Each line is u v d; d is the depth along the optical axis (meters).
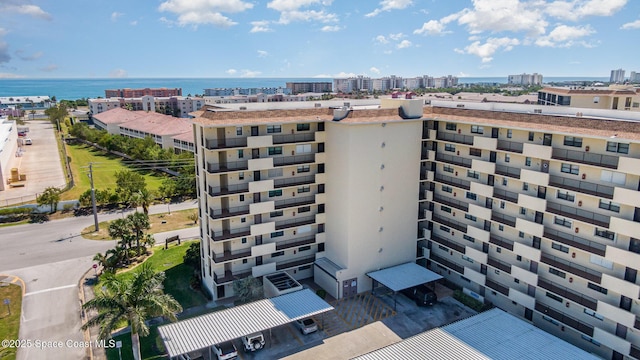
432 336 39.72
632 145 37.22
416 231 58.50
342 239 54.09
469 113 51.53
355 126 50.31
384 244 55.94
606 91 80.06
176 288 56.59
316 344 45.09
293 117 52.16
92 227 78.50
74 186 101.38
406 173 55.56
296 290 51.09
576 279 42.75
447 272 57.91
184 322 43.41
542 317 46.50
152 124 156.88
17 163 125.56
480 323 42.03
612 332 40.53
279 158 53.19
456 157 53.97
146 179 111.19
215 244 52.00
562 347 38.41
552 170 43.47
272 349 44.31
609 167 37.91
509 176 46.59
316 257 57.94
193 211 88.38
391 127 52.97
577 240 42.06
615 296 39.75
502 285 49.91
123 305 36.25
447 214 56.66
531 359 36.72
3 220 81.56
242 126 51.03
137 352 37.78
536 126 43.44
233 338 40.78
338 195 53.75
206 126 47.06
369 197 53.28
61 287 56.94
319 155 54.94
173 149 132.25
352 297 54.44
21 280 58.72
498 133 48.56
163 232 76.81
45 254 67.12
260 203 52.66
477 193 50.56
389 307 52.28
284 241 56.16
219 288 53.62
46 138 169.62
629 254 37.28
